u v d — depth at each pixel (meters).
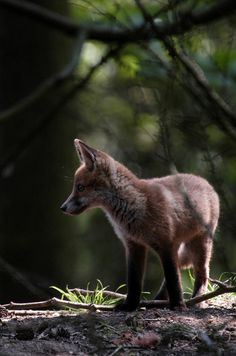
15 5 5.53
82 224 26.09
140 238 11.21
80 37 5.40
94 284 24.14
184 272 19.95
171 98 6.75
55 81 5.18
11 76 19.84
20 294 18.64
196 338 8.56
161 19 6.36
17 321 9.53
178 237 11.39
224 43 7.17
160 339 8.41
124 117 22.80
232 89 10.12
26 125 18.77
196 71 5.56
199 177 12.35
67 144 20.41
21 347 8.12
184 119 6.61
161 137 6.64
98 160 11.47
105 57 5.17
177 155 15.38
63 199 20.53
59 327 8.98
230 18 6.58
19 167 20.00
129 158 8.11
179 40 5.77
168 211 11.10
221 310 10.30
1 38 19.75
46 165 20.22
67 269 20.53
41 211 20.22
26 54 19.83
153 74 9.67
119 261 24.69
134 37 5.36
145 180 11.87
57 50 20.06
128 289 11.06
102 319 9.40
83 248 24.00
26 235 20.05
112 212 11.52
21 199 20.08
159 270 23.50
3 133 18.98
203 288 11.98
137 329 9.02
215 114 5.46
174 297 10.73
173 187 11.55
